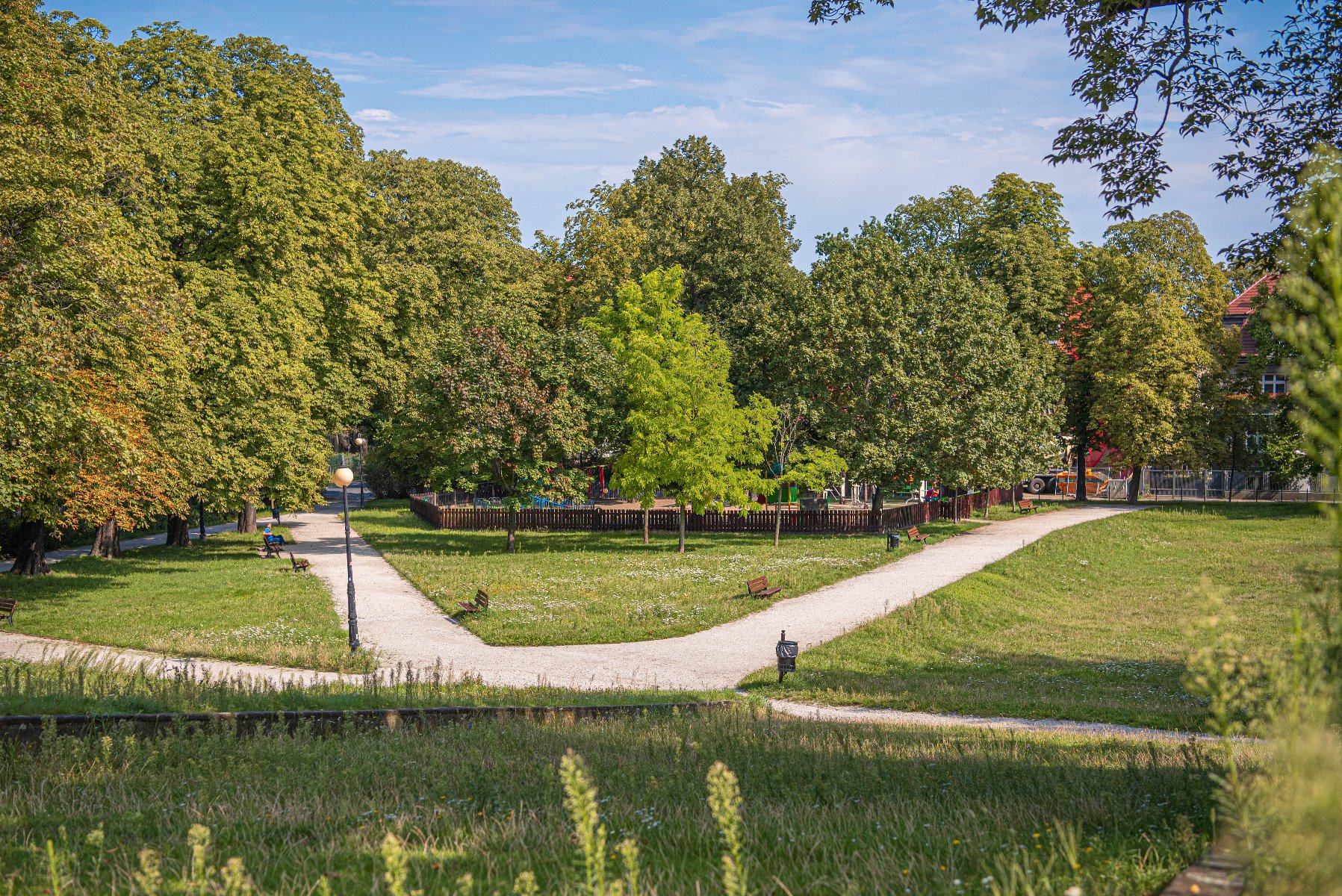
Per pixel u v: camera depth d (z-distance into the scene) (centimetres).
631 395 4172
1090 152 1405
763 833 718
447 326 4459
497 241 6238
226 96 3938
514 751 1078
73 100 2614
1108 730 1571
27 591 2878
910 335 4562
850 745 1107
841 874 586
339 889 591
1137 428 5547
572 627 2412
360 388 4625
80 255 2380
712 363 4138
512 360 4091
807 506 5594
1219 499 6431
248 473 3512
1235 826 370
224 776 947
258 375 3562
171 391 3019
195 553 4116
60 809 810
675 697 1641
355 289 4297
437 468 4147
